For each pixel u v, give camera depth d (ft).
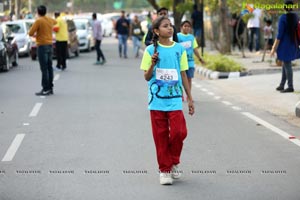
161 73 36.37
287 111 63.87
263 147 46.57
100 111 63.87
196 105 68.74
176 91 36.52
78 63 127.75
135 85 87.71
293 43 75.46
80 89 83.05
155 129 36.83
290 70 76.54
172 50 36.50
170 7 156.66
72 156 43.86
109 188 35.96
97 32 123.24
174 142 36.60
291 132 52.54
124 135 51.19
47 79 77.05
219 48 147.33
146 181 37.42
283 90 77.41
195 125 55.93
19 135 51.60
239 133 52.11
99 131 53.01
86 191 35.35
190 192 35.09
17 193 35.14
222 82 92.58
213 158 43.14
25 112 63.67
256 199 33.71
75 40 145.89
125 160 42.60
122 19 145.07
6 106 67.97
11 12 218.18
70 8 348.38
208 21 185.98
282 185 36.45
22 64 125.70
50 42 76.89
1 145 47.83
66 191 35.40
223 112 63.57
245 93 78.89
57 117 60.39
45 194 34.86
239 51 145.07
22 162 42.27
